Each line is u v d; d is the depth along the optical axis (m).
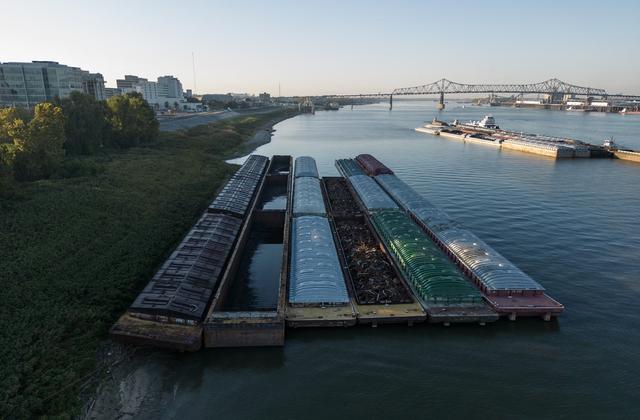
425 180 104.38
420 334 39.00
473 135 198.38
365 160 116.06
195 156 116.44
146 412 29.61
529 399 31.55
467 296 41.31
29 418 27.69
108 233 54.56
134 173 83.06
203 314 38.28
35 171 68.38
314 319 38.84
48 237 49.41
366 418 29.62
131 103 116.38
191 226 65.00
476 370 34.59
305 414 29.89
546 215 74.81
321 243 52.97
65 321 36.75
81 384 31.14
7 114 85.12
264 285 51.91
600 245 61.03
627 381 33.53
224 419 29.28
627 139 184.88
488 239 63.31
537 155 145.88
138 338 34.84
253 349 36.69
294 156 150.88
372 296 43.00
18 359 31.84
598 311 43.66
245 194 78.31
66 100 92.12
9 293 38.38
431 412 30.22
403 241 51.97
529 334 39.41
